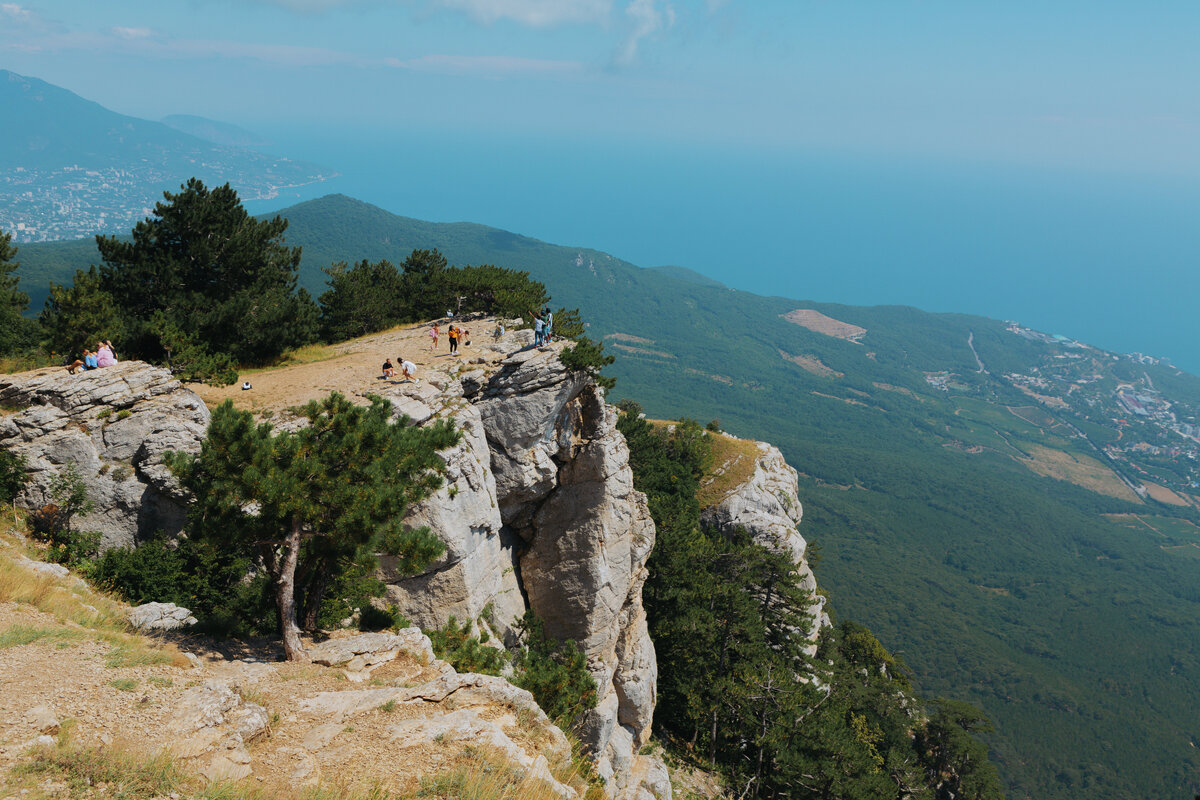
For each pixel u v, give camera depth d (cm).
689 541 6050
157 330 3719
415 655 1920
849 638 9956
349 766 1332
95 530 2517
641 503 4450
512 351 3878
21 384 2575
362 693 1638
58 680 1403
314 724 1483
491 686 1777
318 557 2084
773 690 5184
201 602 2345
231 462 1842
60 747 1127
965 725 8094
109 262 4503
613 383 4012
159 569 2364
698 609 5556
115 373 2700
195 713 1338
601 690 3859
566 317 4716
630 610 4422
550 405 3631
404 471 2116
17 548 2309
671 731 5538
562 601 3941
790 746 5228
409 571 2039
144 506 2570
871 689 7831
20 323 4531
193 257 4638
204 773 1188
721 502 8356
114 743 1188
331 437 2025
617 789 3866
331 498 1898
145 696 1390
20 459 2467
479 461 3322
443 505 2995
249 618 2259
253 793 1166
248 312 4375
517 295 5262
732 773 5169
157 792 1085
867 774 5397
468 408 3422
